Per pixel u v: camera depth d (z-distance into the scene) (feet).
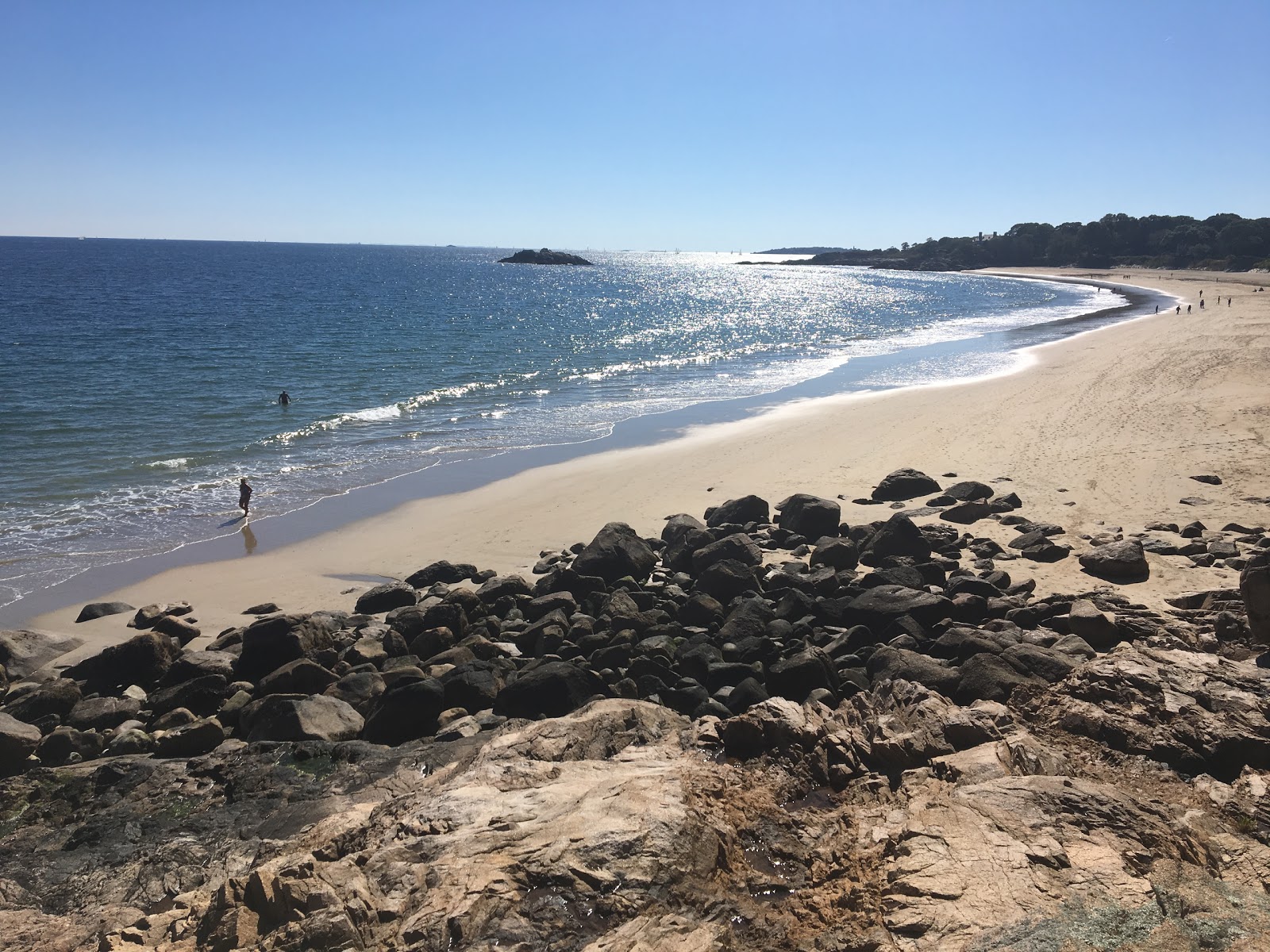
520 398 132.36
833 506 67.62
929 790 28.35
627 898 23.79
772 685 43.78
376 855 25.96
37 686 46.57
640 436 104.99
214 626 55.67
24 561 66.28
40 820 34.99
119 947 23.94
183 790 36.04
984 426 102.53
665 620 53.01
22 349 165.17
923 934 21.35
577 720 36.50
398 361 166.91
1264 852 23.99
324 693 45.24
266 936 22.95
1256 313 230.07
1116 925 20.77
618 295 424.46
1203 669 37.35
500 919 22.97
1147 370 133.28
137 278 410.93
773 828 28.17
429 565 64.23
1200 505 68.44
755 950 22.31
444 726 41.81
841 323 270.67
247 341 188.55
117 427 106.52
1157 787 29.30
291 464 92.48
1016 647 41.70
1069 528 65.16
